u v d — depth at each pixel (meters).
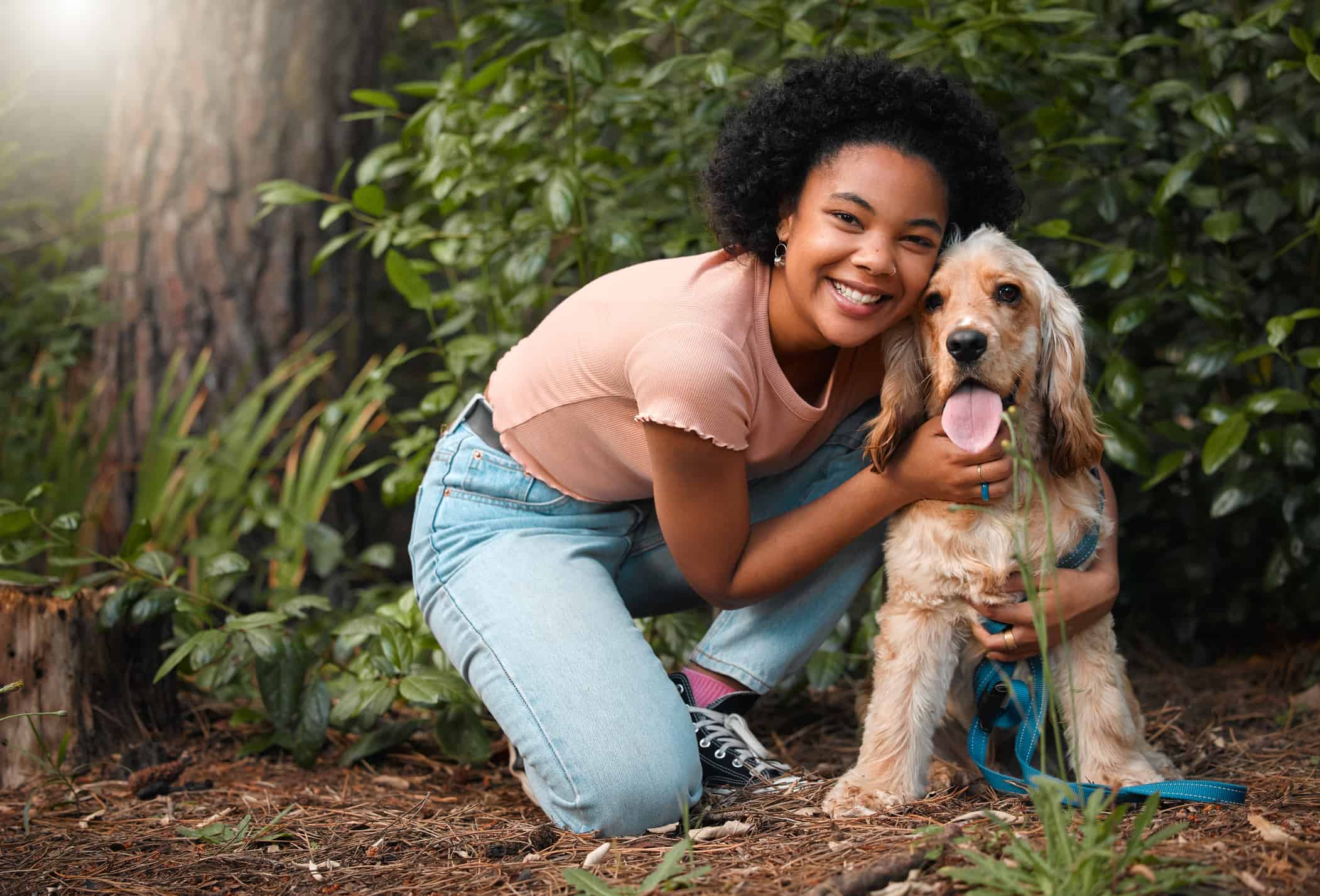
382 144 5.23
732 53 3.05
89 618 3.04
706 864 1.98
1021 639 2.21
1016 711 2.33
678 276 2.25
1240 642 3.83
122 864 2.19
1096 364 3.53
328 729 3.20
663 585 2.70
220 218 4.38
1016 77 3.14
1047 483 2.27
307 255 4.47
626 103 3.25
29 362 4.84
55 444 4.25
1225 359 2.95
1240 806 2.07
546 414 2.36
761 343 2.21
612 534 2.55
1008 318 2.17
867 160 2.05
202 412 4.38
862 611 3.30
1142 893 1.59
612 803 2.19
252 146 4.39
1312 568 3.47
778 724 3.17
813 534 2.32
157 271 4.41
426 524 2.57
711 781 2.50
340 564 4.20
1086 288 3.55
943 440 2.18
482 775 2.86
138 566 3.09
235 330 4.39
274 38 4.39
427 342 5.85
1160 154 3.47
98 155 6.57
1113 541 2.35
